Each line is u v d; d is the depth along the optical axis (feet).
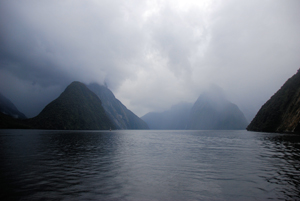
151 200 32.24
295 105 321.32
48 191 36.47
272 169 55.62
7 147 107.96
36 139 171.12
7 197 33.22
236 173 50.96
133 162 67.05
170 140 196.03
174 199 32.78
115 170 54.54
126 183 41.93
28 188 38.14
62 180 43.88
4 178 45.24
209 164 63.36
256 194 35.29
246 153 90.22
